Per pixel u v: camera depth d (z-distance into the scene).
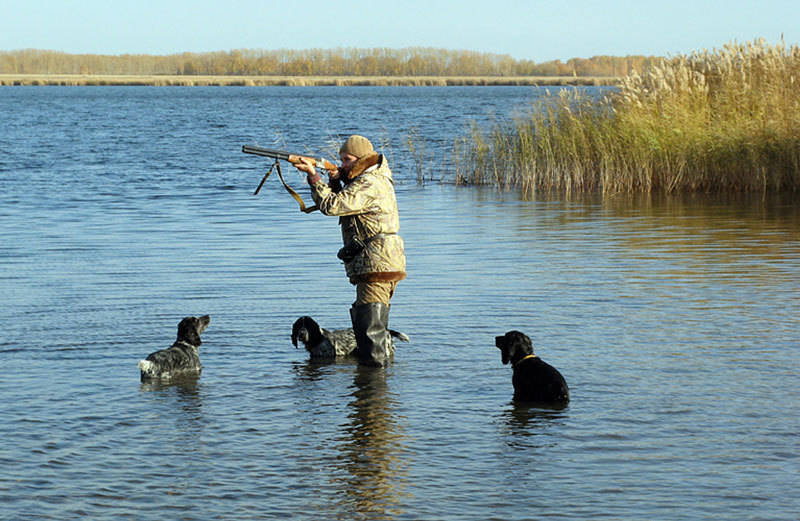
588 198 21.42
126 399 7.27
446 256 13.69
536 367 7.28
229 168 29.64
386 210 8.47
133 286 11.64
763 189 21.50
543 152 23.94
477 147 26.17
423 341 9.05
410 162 30.92
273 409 7.05
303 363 8.43
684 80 23.05
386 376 7.96
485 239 15.31
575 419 6.71
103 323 9.73
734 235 15.36
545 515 5.11
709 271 12.27
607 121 23.94
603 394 7.27
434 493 5.43
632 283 11.57
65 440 6.31
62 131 49.59
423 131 47.22
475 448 6.17
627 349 8.55
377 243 8.33
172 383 7.74
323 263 13.28
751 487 5.46
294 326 8.67
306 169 8.34
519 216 18.25
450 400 7.27
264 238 15.66
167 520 5.06
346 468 5.83
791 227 16.14
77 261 13.43
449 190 23.52
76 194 22.52
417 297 10.92
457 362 8.35
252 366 8.31
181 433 6.49
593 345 8.72
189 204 20.64
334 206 8.21
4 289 11.42
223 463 5.91
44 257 13.76
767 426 6.48
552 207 19.72
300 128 51.97
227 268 12.91
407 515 5.12
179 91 158.00
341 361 8.53
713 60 24.70
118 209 19.66
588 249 14.20
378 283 8.32
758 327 9.30
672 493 5.39
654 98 23.23
